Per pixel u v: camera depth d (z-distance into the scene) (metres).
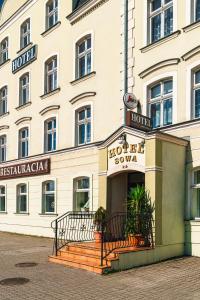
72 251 12.88
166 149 12.85
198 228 12.87
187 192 13.28
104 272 10.86
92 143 17.42
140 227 12.34
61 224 18.67
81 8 18.98
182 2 14.24
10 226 23.48
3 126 25.33
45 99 21.39
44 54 21.84
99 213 13.83
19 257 13.97
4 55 26.64
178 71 14.07
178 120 13.89
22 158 22.73
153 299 8.41
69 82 19.56
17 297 8.83
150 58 15.25
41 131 21.47
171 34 14.39
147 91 15.25
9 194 23.89
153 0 15.75
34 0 23.27
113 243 13.05
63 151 19.30
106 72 17.30
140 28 15.87
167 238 12.57
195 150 13.18
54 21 21.73
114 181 14.65
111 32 17.27
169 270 11.03
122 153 13.75
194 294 8.69
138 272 10.91
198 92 13.64
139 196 12.52
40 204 20.84
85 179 18.14
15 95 24.48
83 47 19.39
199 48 13.34
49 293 9.09
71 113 19.20
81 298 8.64
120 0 16.94
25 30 24.50
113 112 16.69
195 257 12.76
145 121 13.95
